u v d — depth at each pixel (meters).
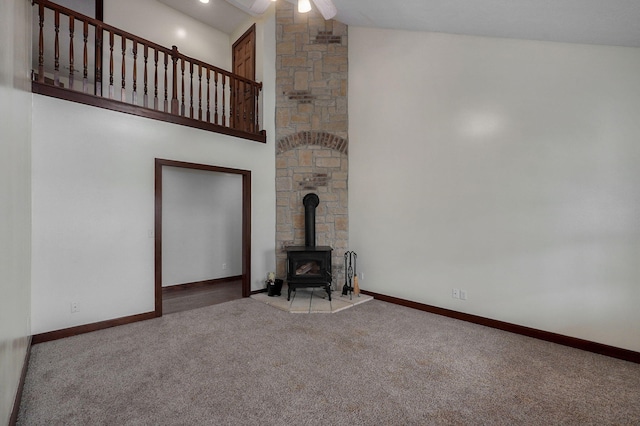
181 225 5.59
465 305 3.74
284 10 5.18
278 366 2.57
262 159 5.04
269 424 1.87
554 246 3.10
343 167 5.06
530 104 3.25
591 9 2.35
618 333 2.76
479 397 2.15
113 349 2.88
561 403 2.10
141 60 5.14
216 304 4.41
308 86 5.13
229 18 5.78
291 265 4.48
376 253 4.70
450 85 3.88
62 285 3.15
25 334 2.42
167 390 2.21
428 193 4.10
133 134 3.66
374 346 2.98
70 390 2.20
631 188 2.71
